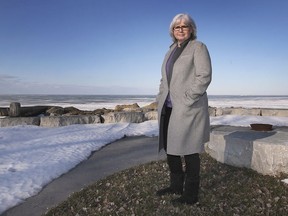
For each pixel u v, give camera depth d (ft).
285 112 47.73
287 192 11.93
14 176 16.98
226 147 16.85
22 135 29.48
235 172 15.01
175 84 10.70
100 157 22.12
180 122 10.41
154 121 40.96
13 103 39.04
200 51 10.36
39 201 13.71
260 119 43.32
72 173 18.04
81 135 30.25
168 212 10.96
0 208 12.76
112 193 13.34
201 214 10.64
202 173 15.11
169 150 10.66
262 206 11.02
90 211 11.75
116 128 35.22
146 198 12.42
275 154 13.89
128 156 22.33
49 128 34.24
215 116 46.96
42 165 19.21
